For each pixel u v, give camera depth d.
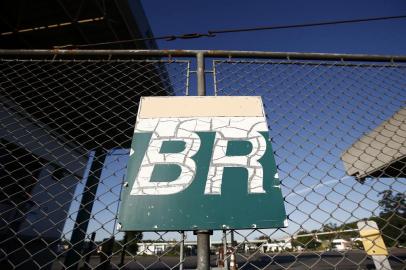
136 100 4.29
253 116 1.52
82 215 3.99
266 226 1.18
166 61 1.91
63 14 5.46
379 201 1.34
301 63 1.89
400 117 1.70
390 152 2.04
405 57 1.92
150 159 1.34
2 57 2.05
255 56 1.91
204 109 1.54
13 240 4.59
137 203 1.23
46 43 6.14
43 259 5.07
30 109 4.70
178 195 1.25
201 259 1.16
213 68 1.84
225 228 1.17
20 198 4.70
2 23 5.50
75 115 4.85
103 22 5.66
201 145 1.39
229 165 1.33
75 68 4.16
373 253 1.59
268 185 1.28
